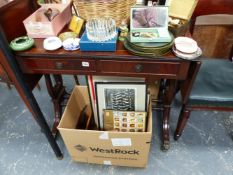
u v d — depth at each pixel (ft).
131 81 3.70
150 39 2.82
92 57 2.89
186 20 3.19
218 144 4.44
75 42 3.01
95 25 2.92
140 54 2.78
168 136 4.36
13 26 3.13
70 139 3.55
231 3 3.84
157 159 4.22
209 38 6.09
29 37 3.13
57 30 3.33
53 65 3.09
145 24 3.03
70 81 6.37
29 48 3.00
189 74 3.12
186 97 3.44
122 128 3.93
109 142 3.48
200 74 3.92
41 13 3.35
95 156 3.91
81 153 3.88
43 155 4.42
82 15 3.19
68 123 3.87
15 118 5.32
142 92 3.70
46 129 3.76
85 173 4.05
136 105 3.87
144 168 4.08
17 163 4.30
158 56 2.78
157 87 4.79
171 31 3.12
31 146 4.61
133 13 3.04
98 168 4.12
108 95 3.80
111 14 3.05
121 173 4.01
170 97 4.18
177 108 5.28
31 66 3.13
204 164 4.09
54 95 4.81
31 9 3.63
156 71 2.98
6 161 4.35
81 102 4.64
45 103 5.73
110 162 4.02
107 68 3.04
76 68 3.10
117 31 3.10
